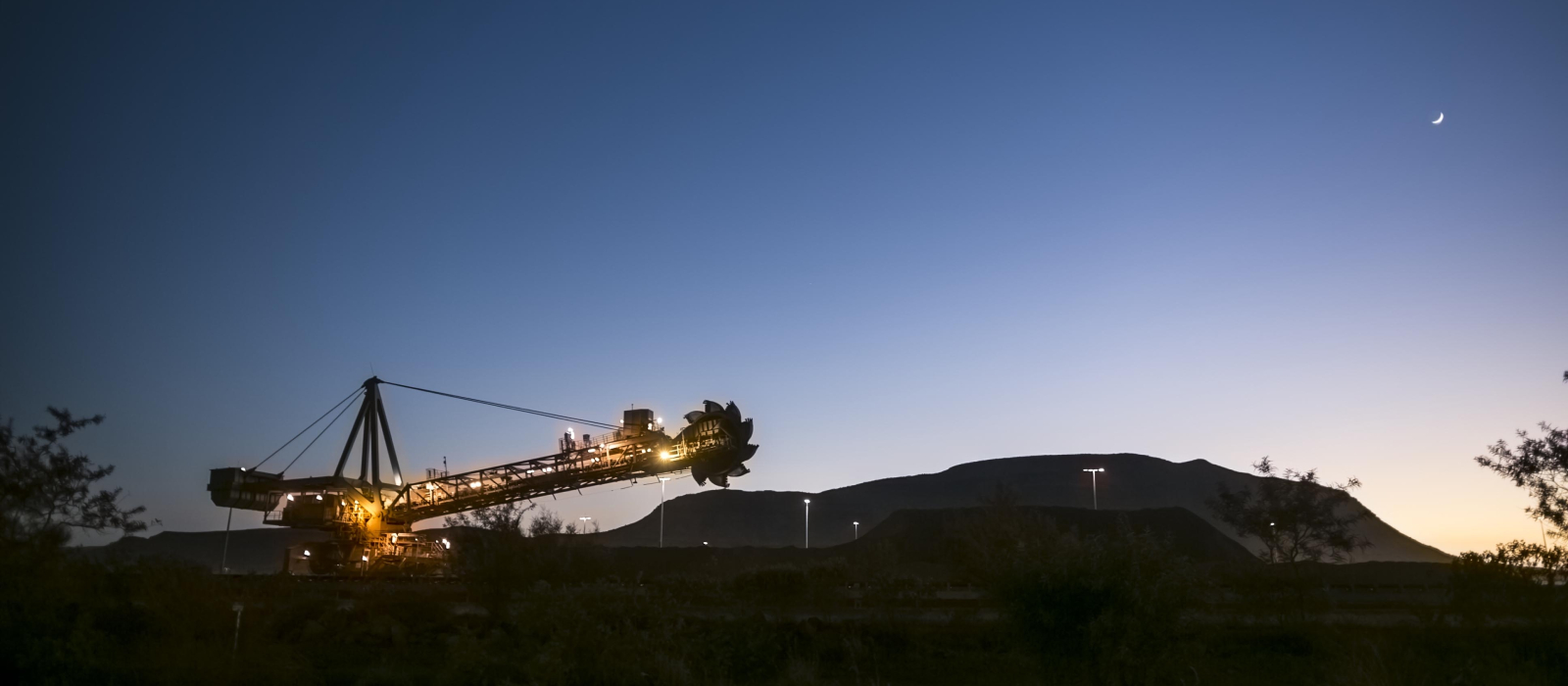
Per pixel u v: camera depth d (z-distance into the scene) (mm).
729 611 28172
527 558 33062
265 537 163000
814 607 30516
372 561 59688
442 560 59438
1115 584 14234
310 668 20984
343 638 28406
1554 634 20672
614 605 16297
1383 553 147750
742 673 22328
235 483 59062
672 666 16094
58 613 20781
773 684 21297
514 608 16984
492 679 16234
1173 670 14742
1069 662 14336
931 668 23297
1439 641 21906
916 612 29469
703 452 57781
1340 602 30781
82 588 24125
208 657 20438
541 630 15812
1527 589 21766
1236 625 25531
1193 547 101562
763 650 23625
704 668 17969
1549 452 21625
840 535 181375
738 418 58156
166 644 21125
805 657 24344
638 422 61188
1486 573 22297
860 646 24703
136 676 18984
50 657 18312
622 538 182375
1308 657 22781
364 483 64188
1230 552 105750
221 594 23797
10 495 22078
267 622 25062
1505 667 19312
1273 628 24953
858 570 32656
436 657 25531
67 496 23031
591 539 36500
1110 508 180750
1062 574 14422
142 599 23578
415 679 19734
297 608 31141
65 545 22922
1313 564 28188
